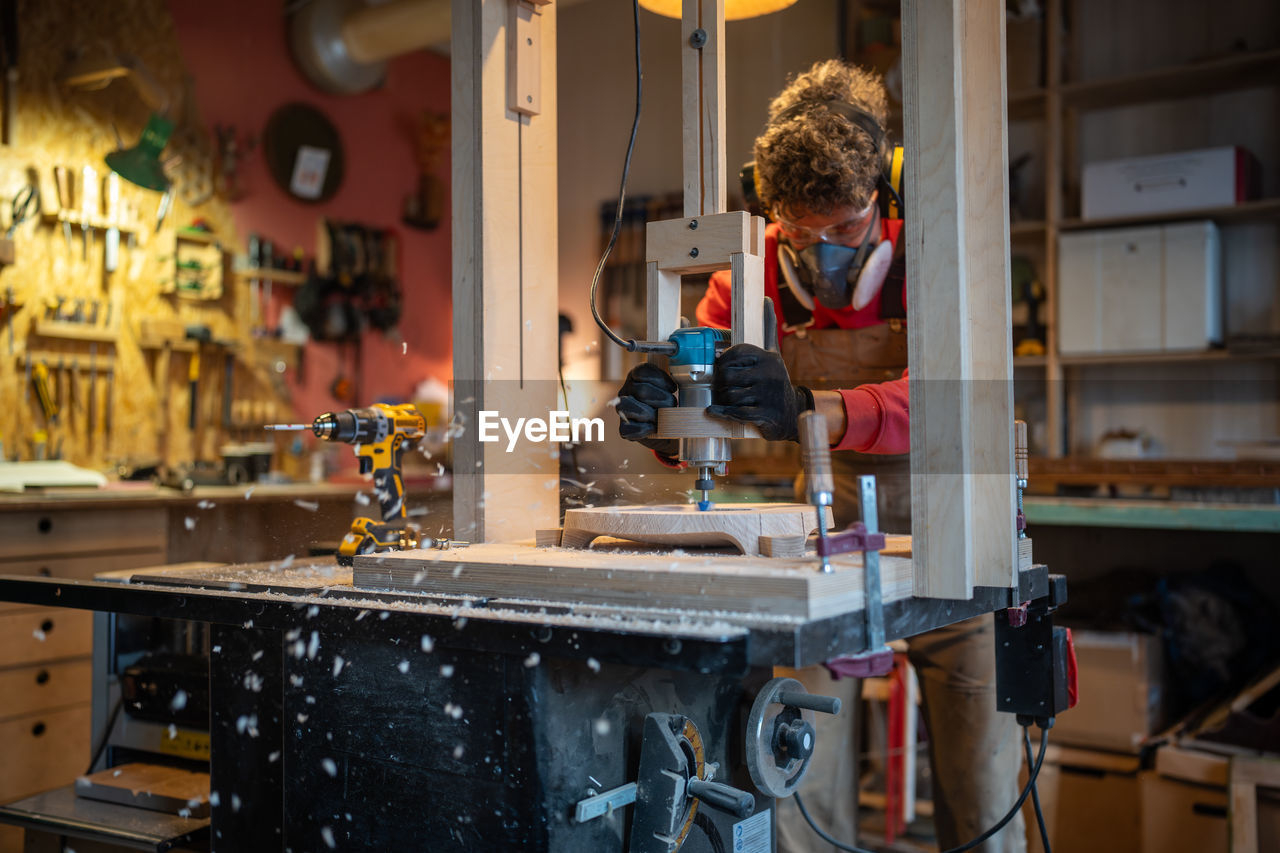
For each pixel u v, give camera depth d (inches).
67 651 112.0
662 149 196.1
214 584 51.2
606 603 40.5
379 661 43.9
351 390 195.9
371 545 58.3
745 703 50.9
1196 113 146.6
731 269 48.8
